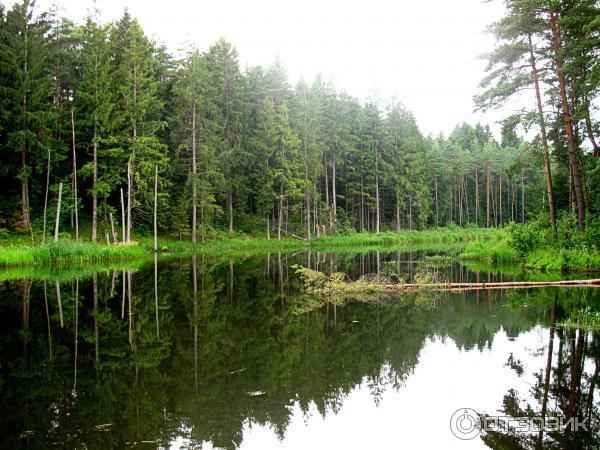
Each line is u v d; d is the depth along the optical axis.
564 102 20.72
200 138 39.12
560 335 9.84
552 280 18.69
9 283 18.16
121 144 33.03
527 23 20.77
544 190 33.44
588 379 7.21
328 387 7.13
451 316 12.02
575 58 18.62
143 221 39.28
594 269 21.03
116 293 16.08
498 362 8.11
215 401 6.63
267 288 17.73
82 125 31.94
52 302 14.21
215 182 39.97
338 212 59.88
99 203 36.25
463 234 65.25
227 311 13.12
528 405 6.31
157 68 39.28
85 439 5.42
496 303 13.80
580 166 25.03
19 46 29.00
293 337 10.13
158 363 8.34
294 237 51.34
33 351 9.11
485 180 83.19
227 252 37.84
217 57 45.12
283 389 7.06
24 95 28.59
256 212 50.19
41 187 32.75
